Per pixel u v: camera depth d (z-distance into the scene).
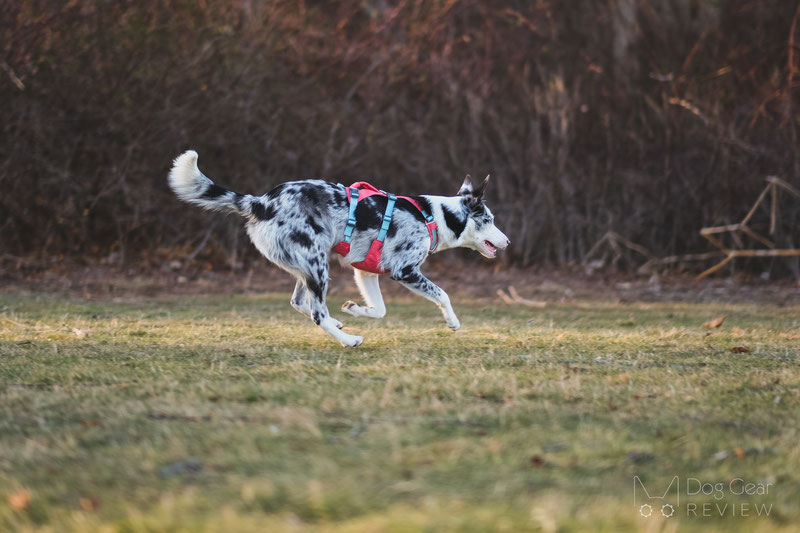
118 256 17.02
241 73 17.89
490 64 20.48
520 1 22.36
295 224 7.66
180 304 12.34
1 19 15.48
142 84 17.05
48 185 16.59
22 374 6.30
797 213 17.83
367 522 3.49
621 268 18.80
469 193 8.86
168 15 17.47
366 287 8.50
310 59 19.41
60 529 3.42
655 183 18.83
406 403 5.41
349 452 4.35
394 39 20.48
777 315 12.12
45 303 11.80
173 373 6.41
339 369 6.61
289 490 3.81
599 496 3.87
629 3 20.58
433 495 3.80
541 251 19.11
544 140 19.64
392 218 8.07
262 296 13.77
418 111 20.02
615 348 8.23
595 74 20.25
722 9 20.44
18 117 15.88
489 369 6.83
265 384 5.98
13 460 4.20
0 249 16.12
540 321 10.91
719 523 3.66
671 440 4.77
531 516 3.59
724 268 18.31
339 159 18.52
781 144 18.02
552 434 4.79
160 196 17.27
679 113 18.92
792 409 5.65
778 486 4.12
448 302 8.32
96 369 6.51
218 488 3.85
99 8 16.55
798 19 19.66
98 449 4.39
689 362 7.47
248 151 17.94
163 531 3.39
